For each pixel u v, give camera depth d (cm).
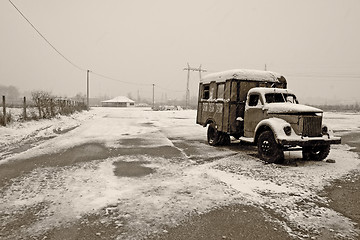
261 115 839
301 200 455
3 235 328
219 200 449
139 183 537
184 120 2455
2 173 605
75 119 2294
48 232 337
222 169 661
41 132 1354
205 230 346
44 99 1956
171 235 333
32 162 717
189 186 520
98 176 585
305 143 693
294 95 909
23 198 450
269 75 1009
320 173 628
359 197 472
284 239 327
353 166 707
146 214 391
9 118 1420
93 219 374
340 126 2028
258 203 439
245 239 326
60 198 451
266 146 762
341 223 372
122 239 321
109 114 3419
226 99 973
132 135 1338
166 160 762
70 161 733
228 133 959
